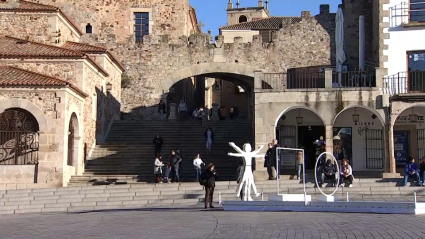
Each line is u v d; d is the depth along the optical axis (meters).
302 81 36.22
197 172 28.02
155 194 23.77
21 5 35.06
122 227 14.30
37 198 23.53
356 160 29.45
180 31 43.88
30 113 26.97
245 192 19.25
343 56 37.00
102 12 43.62
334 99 27.53
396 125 29.16
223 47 40.81
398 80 28.19
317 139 29.81
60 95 26.88
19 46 31.70
